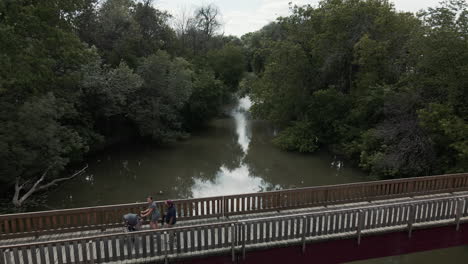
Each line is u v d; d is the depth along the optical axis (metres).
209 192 20.59
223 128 39.31
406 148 19.05
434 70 18.20
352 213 10.10
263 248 9.35
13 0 11.09
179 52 43.84
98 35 31.14
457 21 17.70
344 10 25.91
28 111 15.48
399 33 23.95
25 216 9.54
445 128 15.80
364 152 21.31
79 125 24.20
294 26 31.20
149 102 29.39
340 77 29.44
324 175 23.22
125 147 30.17
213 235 9.07
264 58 48.28
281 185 21.59
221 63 49.06
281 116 32.34
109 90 24.78
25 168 16.73
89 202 18.30
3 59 11.01
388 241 10.36
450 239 10.90
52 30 12.36
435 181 13.09
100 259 8.46
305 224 9.57
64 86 20.61
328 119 27.61
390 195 12.66
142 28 37.09
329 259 9.99
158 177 23.12
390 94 20.94
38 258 8.63
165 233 8.70
